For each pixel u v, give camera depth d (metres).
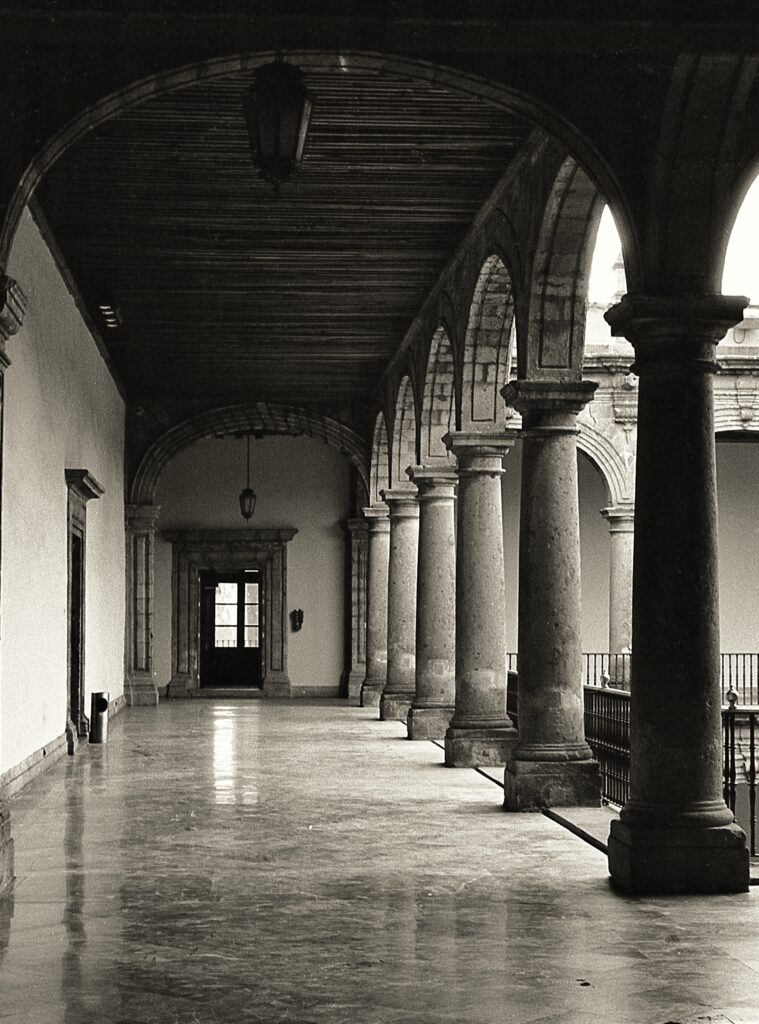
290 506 29.88
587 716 14.38
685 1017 5.50
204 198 13.34
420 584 18.38
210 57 7.80
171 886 8.24
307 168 12.32
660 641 8.24
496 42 6.39
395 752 16.64
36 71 7.92
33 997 5.80
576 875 8.60
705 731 8.20
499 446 14.77
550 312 11.51
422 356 18.25
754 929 7.06
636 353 8.43
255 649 30.47
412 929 7.08
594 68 8.05
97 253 15.53
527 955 6.52
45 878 8.52
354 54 7.69
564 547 11.64
